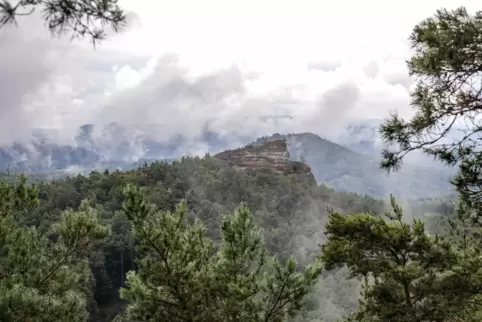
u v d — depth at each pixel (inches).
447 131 221.3
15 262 290.8
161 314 300.2
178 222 317.4
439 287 362.0
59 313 262.1
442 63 199.2
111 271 3435.0
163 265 311.3
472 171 223.6
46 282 322.0
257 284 306.7
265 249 324.5
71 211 358.9
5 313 228.4
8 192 338.3
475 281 346.6
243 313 296.4
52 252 341.7
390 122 234.4
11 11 111.5
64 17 128.3
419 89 225.6
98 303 3211.1
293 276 310.2
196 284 306.3
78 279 353.1
